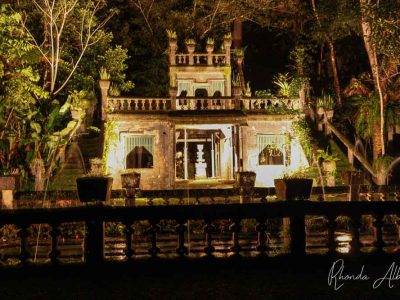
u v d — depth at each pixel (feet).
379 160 72.13
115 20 102.68
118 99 78.64
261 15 106.83
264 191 52.75
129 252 28.60
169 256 29.19
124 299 24.12
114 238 41.75
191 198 51.98
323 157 70.49
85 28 88.74
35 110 65.21
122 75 92.12
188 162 87.97
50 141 65.87
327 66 114.52
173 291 25.32
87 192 33.30
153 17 103.09
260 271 28.89
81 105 72.49
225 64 87.71
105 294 24.85
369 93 86.22
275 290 25.50
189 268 28.66
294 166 79.92
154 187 77.61
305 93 88.38
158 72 103.14
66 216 28.14
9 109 65.21
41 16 85.56
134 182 48.21
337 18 83.10
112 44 103.14
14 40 63.57
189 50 88.07
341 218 47.62
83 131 79.46
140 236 42.60
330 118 82.48
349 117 91.45
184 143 83.41
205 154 88.79
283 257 29.53
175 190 51.96
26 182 62.44
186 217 28.99
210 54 88.17
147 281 27.12
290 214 29.71
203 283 26.68
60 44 87.30
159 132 78.79
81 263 28.12
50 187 65.51
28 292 25.18
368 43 75.31
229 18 102.01
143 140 78.64
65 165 71.36
